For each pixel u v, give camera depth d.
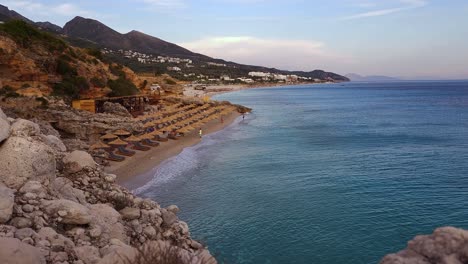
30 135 12.70
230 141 64.50
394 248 24.59
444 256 5.34
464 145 58.66
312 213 30.19
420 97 194.75
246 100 182.88
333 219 28.98
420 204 32.09
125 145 53.41
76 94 71.38
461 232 5.64
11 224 9.82
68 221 10.94
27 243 8.91
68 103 66.19
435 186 37.09
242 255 23.58
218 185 37.75
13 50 62.38
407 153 53.25
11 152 11.57
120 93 86.38
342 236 26.17
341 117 104.50
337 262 22.97
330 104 156.50
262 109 132.75
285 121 95.31
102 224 12.20
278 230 27.06
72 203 11.38
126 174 40.78
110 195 15.69
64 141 42.25
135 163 45.41
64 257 9.33
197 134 72.12
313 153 53.84
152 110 91.38
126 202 15.98
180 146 58.38
